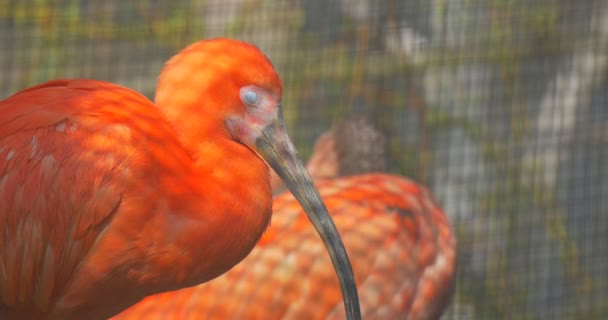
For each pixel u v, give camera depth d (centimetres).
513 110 1308
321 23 1337
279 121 572
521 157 1295
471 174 1294
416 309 848
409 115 1288
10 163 546
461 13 1305
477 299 1227
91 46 1314
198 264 546
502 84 1321
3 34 1282
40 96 563
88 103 555
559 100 1342
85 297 561
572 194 1329
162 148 543
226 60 559
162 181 539
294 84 1316
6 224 549
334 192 855
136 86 1327
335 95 1307
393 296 824
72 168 539
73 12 1305
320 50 1327
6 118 557
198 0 1352
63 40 1302
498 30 1309
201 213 539
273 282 773
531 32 1315
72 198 538
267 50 1345
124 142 541
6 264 558
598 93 1349
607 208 1338
